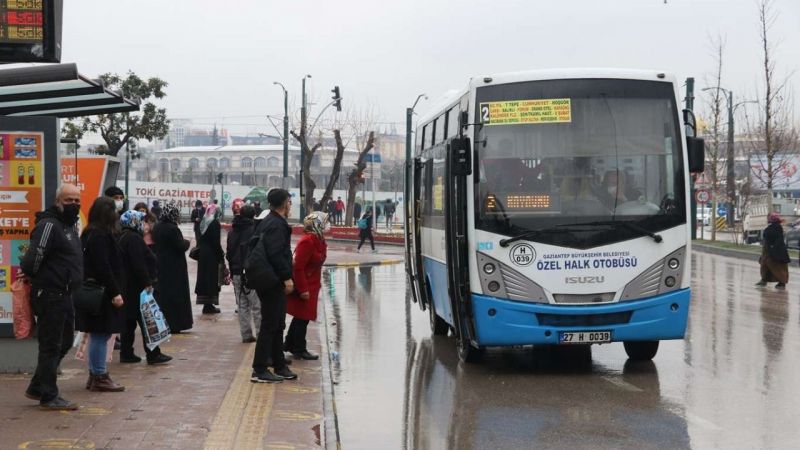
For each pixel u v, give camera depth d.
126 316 11.84
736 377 11.33
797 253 39.84
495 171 11.57
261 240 10.45
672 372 11.75
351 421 9.29
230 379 10.80
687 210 11.58
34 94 10.67
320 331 15.81
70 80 9.63
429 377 11.77
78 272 8.84
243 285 13.70
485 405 9.96
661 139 11.64
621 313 11.45
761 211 48.50
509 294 11.45
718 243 46.97
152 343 11.63
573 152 11.55
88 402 9.33
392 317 18.69
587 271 11.39
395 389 10.99
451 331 15.90
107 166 18.02
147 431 8.08
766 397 10.08
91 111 12.58
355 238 51.44
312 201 52.94
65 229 8.71
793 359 12.63
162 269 14.62
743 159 65.00
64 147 19.52
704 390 10.52
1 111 11.99
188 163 141.00
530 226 11.45
